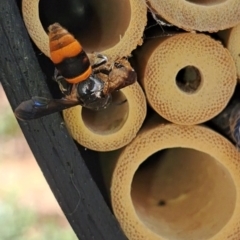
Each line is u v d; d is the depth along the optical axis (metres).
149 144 0.21
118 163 0.21
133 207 0.21
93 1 0.22
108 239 0.21
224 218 0.22
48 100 0.20
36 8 0.20
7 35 0.20
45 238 0.45
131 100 0.21
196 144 0.21
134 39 0.21
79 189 0.21
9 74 0.20
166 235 0.22
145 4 0.20
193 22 0.21
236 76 0.21
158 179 0.23
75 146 0.21
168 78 0.21
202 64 0.21
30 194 0.50
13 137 0.55
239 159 0.21
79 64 0.20
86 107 0.21
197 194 0.22
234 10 0.21
